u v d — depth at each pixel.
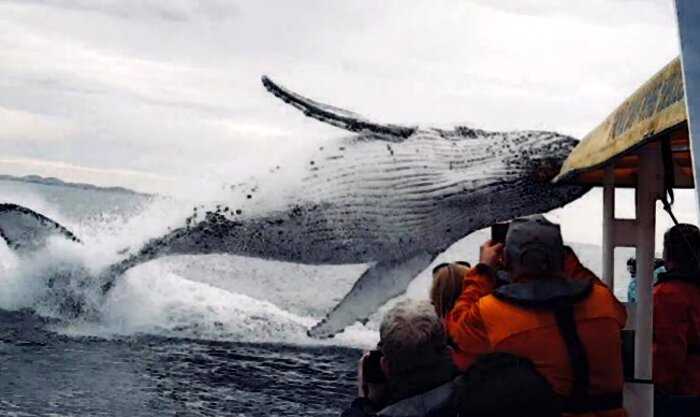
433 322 4.15
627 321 5.70
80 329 13.43
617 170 7.03
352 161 16.09
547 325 4.64
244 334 14.06
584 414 4.63
